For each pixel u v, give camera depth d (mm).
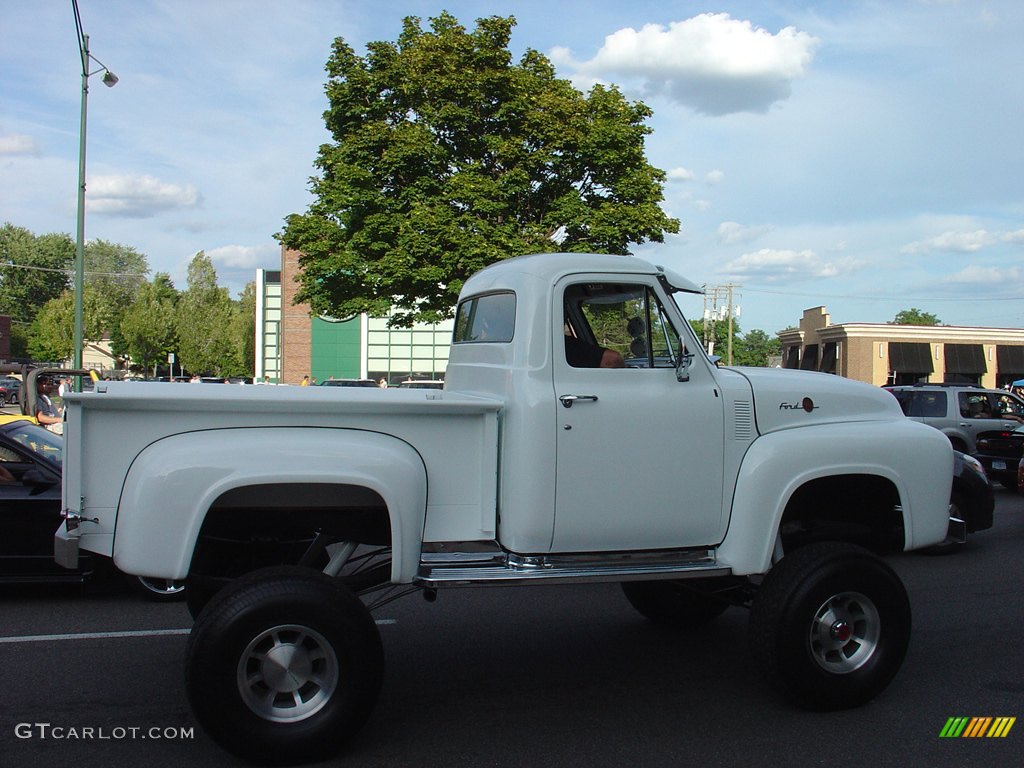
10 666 5262
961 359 54562
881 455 4891
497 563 4348
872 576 4555
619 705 4703
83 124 18969
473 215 17547
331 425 4086
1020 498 13789
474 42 18312
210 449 3838
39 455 6887
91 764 3877
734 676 5219
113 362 79812
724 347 60844
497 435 4371
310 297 19359
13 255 87500
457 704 4707
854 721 4488
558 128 17672
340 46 18484
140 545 3736
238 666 3686
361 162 17984
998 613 6742
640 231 17781
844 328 54344
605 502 4445
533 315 4480
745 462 4695
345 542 4559
